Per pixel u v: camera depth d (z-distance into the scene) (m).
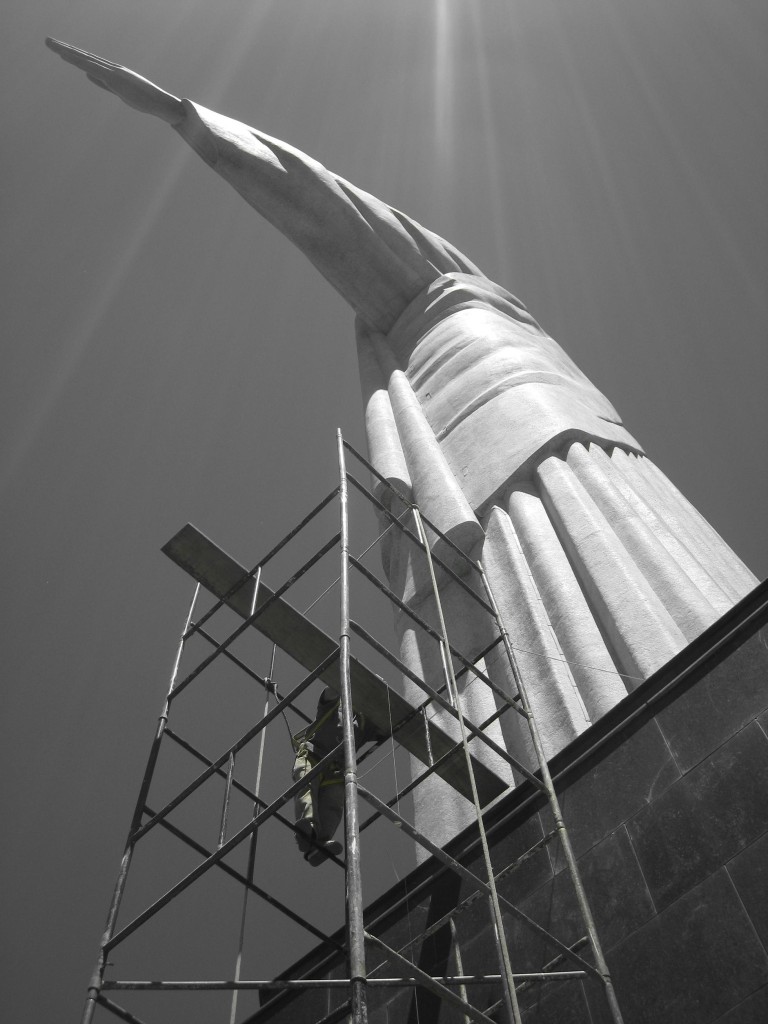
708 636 8.09
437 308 20.19
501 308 20.59
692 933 6.59
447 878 8.28
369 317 21.66
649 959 6.65
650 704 8.05
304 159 21.06
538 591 12.39
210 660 8.91
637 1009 6.47
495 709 11.59
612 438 15.34
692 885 6.80
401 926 8.17
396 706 8.66
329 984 6.62
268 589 9.11
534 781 7.73
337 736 8.77
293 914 8.15
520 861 7.30
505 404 15.79
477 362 17.52
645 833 7.32
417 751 8.92
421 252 21.67
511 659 9.07
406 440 16.55
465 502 14.27
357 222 21.05
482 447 15.28
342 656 6.88
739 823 6.88
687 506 14.89
